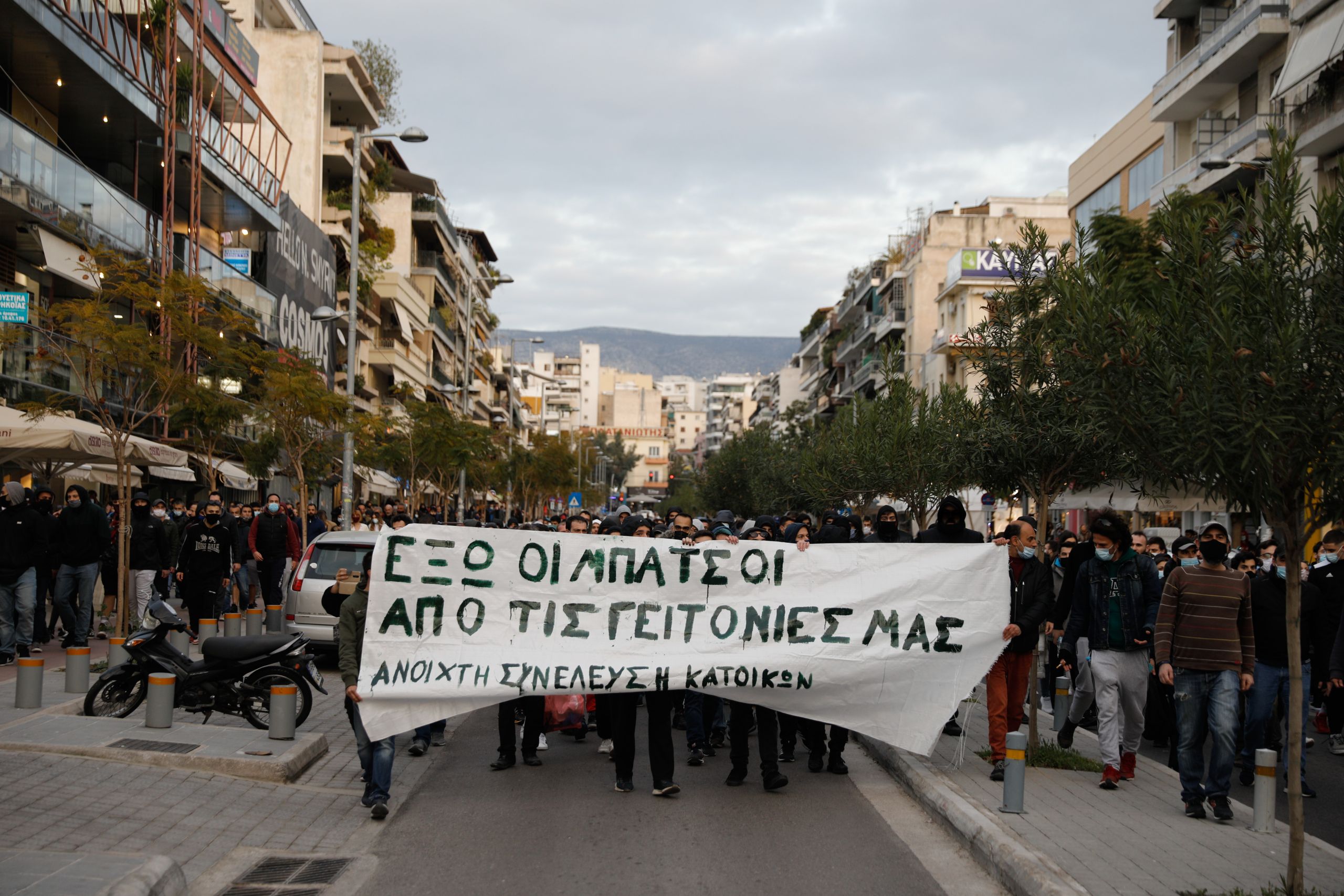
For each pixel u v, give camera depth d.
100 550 15.85
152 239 30.17
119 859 6.55
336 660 16.61
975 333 11.73
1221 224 6.65
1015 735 8.22
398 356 57.16
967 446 11.67
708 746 11.48
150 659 10.95
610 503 92.31
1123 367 6.74
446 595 9.42
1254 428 6.12
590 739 11.87
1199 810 8.30
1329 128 27.23
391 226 67.31
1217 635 8.35
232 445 32.72
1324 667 11.62
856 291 86.81
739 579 9.89
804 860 7.30
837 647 9.80
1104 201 44.34
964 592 10.00
